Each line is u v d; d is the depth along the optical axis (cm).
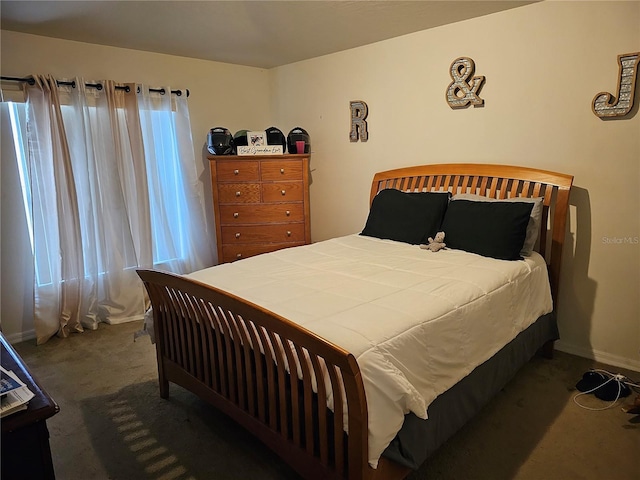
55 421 220
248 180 384
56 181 307
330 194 416
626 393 229
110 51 344
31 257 314
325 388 144
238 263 258
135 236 359
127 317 354
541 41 264
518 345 229
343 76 380
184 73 391
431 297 187
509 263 238
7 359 135
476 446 193
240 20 288
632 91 234
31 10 256
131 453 194
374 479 140
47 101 302
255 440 202
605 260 259
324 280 218
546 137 271
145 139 362
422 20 295
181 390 250
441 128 321
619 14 234
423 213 292
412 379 154
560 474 175
